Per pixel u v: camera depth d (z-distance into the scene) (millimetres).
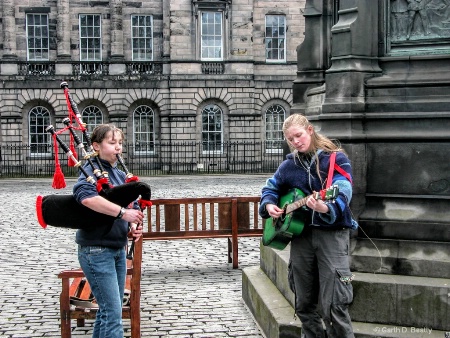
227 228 11625
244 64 42875
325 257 5602
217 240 14945
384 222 6973
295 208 5578
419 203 6949
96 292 5906
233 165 43031
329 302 5574
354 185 7043
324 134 7195
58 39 42250
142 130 43031
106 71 42531
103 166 6195
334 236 5613
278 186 5910
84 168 6012
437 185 6859
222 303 9078
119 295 5980
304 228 5711
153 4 43062
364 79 7238
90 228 5867
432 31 7219
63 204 5781
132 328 6852
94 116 42812
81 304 6926
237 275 11016
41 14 42562
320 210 5312
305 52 8945
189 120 42656
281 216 5746
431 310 6262
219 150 43281
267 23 43969
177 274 11125
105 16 42969
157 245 14266
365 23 7270
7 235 15797
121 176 6359
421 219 6863
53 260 12500
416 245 6805
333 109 7188
